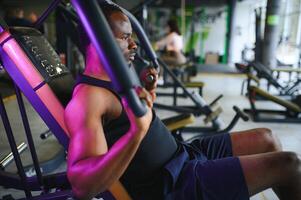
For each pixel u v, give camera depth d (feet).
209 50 40.04
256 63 17.37
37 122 11.69
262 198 6.59
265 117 12.94
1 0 23.38
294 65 26.48
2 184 5.37
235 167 3.64
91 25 2.30
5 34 4.39
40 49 4.64
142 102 2.62
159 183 3.75
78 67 15.48
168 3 37.76
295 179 3.52
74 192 3.18
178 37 19.07
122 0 8.06
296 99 13.10
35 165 4.99
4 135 10.11
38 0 28.68
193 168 3.79
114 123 3.57
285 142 10.20
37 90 4.28
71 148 3.12
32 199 4.73
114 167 2.90
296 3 27.43
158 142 3.82
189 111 11.23
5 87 17.74
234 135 4.84
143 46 6.19
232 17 36.37
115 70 2.32
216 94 19.01
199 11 38.88
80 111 3.19
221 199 3.54
